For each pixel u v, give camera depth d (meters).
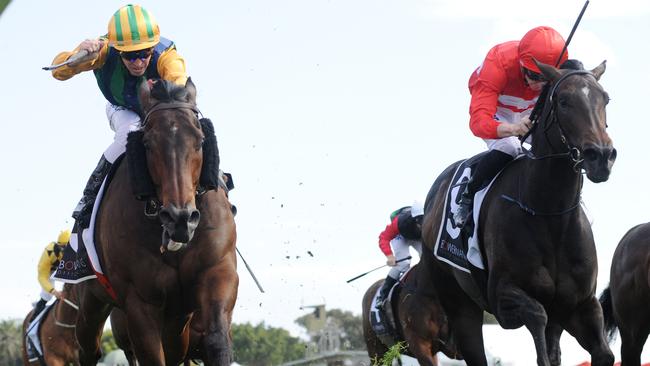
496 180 9.32
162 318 8.62
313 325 24.50
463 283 9.78
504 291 8.80
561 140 8.48
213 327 8.23
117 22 9.08
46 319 16.16
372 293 17.08
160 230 8.30
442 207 10.16
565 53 9.10
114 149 9.09
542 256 8.73
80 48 8.95
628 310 12.56
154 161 7.91
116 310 11.99
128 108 9.35
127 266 8.46
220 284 8.38
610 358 8.70
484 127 9.13
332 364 23.89
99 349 10.80
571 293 8.75
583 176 8.86
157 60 9.24
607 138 8.17
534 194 8.71
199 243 8.34
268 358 44.97
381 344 16.86
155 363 8.48
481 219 9.30
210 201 8.43
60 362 15.99
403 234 15.59
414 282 13.74
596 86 8.41
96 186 9.17
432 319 13.34
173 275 8.38
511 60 9.30
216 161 8.18
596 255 8.87
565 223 8.68
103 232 8.74
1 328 49.44
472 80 9.68
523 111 9.58
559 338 9.22
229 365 8.22
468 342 10.21
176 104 8.05
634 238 12.56
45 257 16.22
